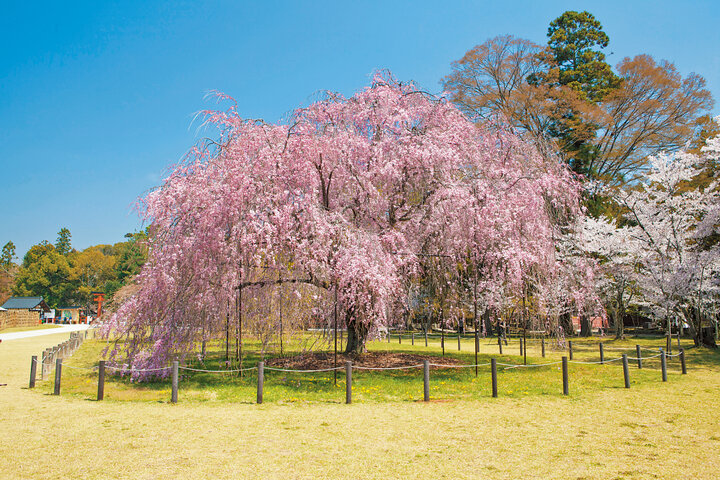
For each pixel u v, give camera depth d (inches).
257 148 427.8
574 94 1041.5
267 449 227.6
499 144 539.5
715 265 695.7
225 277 392.8
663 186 788.0
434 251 527.5
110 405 330.0
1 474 188.5
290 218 413.4
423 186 509.4
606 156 1112.2
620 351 733.3
